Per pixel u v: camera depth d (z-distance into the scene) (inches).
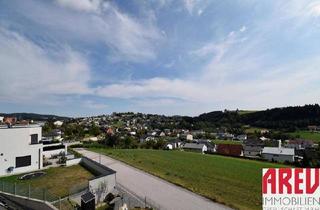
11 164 1197.7
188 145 3772.1
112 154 2276.1
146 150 3011.8
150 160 2079.2
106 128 4997.5
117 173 1428.4
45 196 792.3
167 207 889.5
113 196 933.8
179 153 2861.7
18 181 1067.3
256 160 2682.1
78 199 836.6
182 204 926.4
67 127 3993.6
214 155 2974.9
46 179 1111.0
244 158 2827.3
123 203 871.1
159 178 1338.6
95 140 3363.7
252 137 4896.7
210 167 1926.7
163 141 3654.0
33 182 1058.7
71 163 1428.4
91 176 1162.6
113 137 3245.6
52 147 1727.4
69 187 986.1
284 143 3878.0
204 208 891.4
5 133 1185.4
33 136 1334.9
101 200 925.8
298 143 3831.2
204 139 4781.0
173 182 1249.4
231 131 5782.5
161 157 2365.9
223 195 1088.2
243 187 1273.4
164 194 1043.3
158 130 5999.0
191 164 2034.9
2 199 842.8
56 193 907.4
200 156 2696.9
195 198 1003.9
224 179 1466.5
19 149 1229.1
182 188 1149.1
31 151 1277.1
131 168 1598.2
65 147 1815.9
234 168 1948.8
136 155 2349.9
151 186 1162.6
